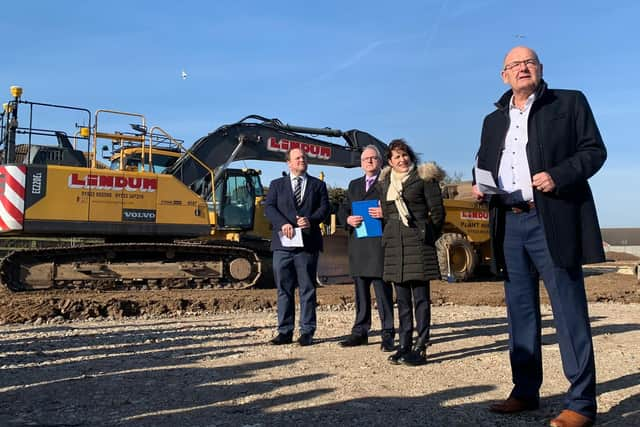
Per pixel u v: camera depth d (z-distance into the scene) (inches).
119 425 138.6
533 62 142.8
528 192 144.6
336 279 549.6
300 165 251.8
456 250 637.9
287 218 249.3
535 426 137.5
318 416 144.1
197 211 486.9
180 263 498.6
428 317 209.0
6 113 453.4
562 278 140.0
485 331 287.1
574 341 138.0
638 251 2015.3
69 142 480.4
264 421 140.4
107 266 481.7
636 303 477.7
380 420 140.9
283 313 251.1
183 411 149.7
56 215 446.3
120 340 262.2
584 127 140.6
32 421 141.6
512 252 150.3
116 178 464.1
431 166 205.3
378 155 247.4
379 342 255.3
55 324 334.3
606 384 177.2
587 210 139.2
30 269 466.9
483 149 154.7
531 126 143.0
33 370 198.8
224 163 537.6
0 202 438.6
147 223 471.2
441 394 165.3
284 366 203.2
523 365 149.5
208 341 259.3
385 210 212.2
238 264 513.0
